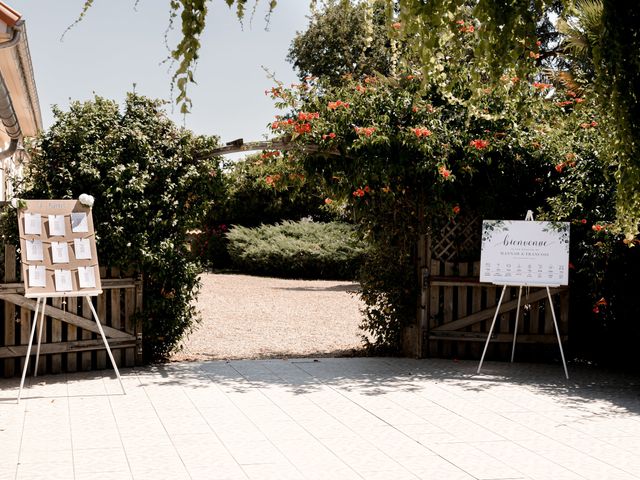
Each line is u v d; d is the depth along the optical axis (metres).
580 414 5.72
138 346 7.46
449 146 7.56
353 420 5.43
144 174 7.11
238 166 8.56
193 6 2.49
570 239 7.98
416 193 8.09
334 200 8.49
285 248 21.02
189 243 7.83
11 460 4.38
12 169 14.20
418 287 8.27
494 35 2.59
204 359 8.12
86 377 6.92
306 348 9.12
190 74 2.56
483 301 8.27
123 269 7.35
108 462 4.35
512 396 6.35
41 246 6.29
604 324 7.93
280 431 5.09
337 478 4.12
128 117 7.43
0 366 6.90
